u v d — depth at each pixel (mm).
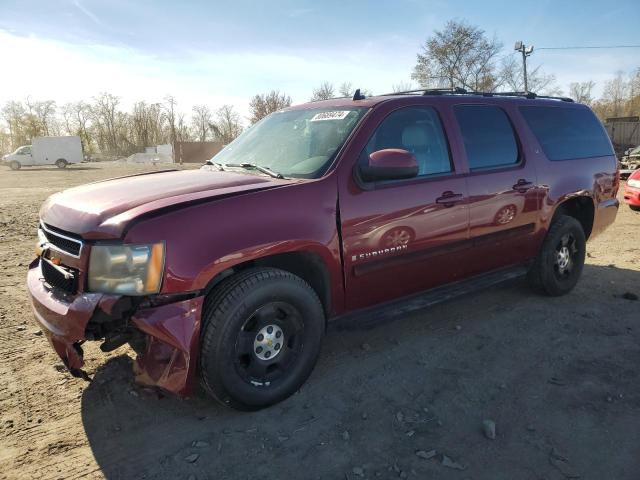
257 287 2912
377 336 4219
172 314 2688
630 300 5062
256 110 51312
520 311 4754
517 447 2768
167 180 3408
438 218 3789
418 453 2709
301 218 3098
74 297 2793
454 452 2727
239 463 2650
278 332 3123
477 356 3848
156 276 2635
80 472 2598
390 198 3504
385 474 2557
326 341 4121
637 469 2590
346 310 3516
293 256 3334
